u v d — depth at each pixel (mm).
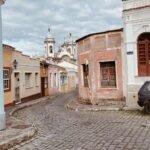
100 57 19438
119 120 12805
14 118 13383
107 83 19453
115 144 8250
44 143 8734
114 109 16641
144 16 16672
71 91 44062
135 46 17062
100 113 15820
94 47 19719
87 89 21062
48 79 32938
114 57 18812
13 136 9023
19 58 22203
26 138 9320
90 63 20094
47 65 32250
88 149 7816
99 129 10727
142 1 16750
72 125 11844
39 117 14805
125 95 18297
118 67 18688
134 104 17031
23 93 23422
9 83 19828
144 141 8500
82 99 22281
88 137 9352
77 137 9414
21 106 20016
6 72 19359
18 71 21953
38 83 28484
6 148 8211
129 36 17203
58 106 21438
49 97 29828
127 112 15547
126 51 17406
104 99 19375
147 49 16828
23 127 10758
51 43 69188
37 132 10438
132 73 17141
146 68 16875
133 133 9727
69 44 77188
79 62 22953
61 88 41000
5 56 19031
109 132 10062
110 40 18953
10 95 20031
